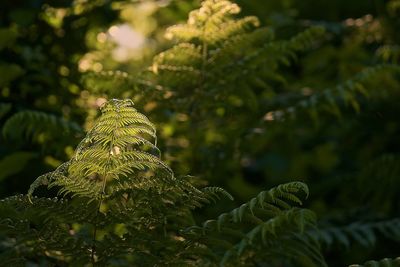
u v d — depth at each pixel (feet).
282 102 12.99
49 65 13.53
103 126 6.61
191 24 10.16
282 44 10.40
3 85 12.37
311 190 13.93
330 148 16.83
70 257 7.97
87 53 14.42
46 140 10.80
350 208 14.05
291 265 9.55
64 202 7.02
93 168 6.86
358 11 18.31
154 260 7.33
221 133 11.84
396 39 16.25
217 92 10.80
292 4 18.13
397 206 13.56
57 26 14.10
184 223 8.07
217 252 8.33
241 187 14.90
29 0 13.93
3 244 8.46
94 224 7.22
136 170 9.36
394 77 14.02
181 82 10.64
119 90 10.50
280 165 16.83
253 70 10.64
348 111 14.07
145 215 7.20
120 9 15.31
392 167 13.00
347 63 16.07
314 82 16.33
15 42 13.44
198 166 11.67
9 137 12.13
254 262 8.10
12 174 11.55
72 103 12.80
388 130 14.87
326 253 13.15
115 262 8.28
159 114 11.02
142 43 18.28
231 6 9.96
